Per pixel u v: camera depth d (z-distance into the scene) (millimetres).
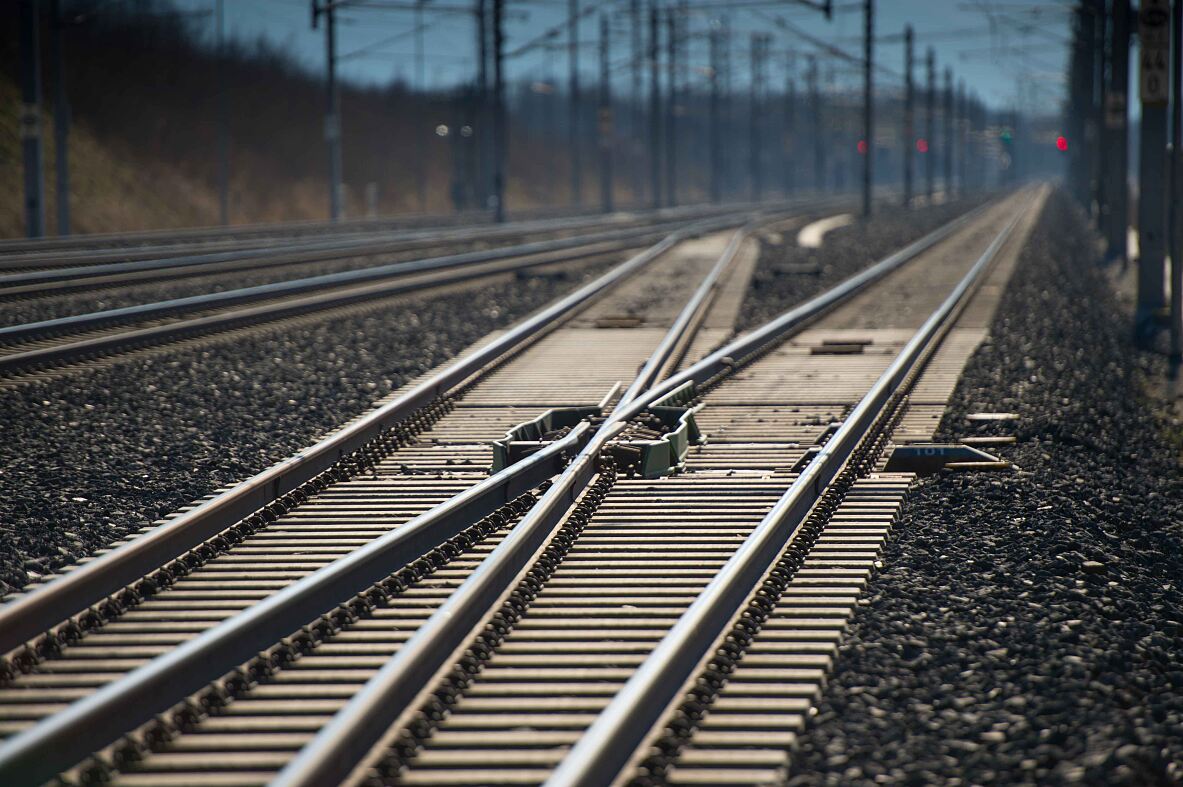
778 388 61562
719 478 42688
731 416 55219
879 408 54875
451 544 33438
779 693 24328
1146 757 21016
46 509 38438
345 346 73188
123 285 97938
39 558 33562
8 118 187375
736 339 79938
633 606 29656
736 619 28047
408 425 50781
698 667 25344
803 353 73750
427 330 80562
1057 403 58938
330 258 130000
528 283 112688
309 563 32812
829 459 41281
